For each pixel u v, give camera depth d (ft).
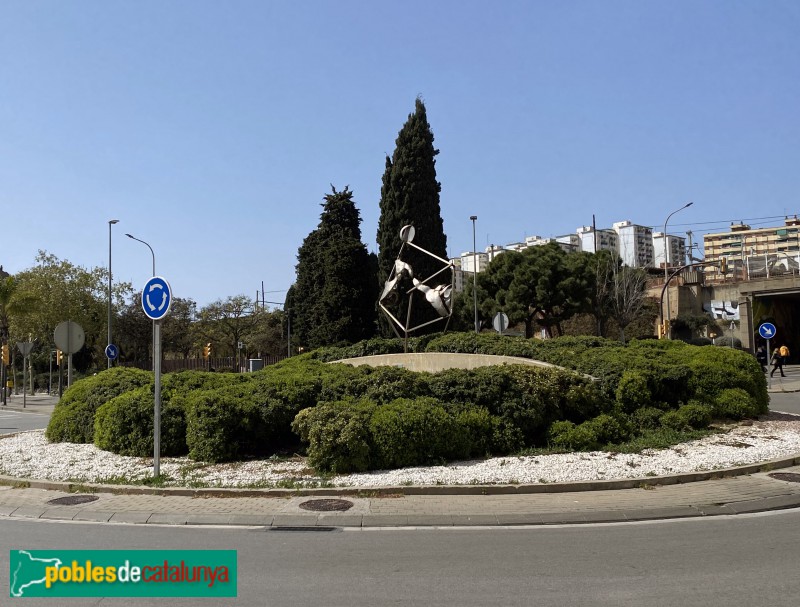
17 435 54.75
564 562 20.97
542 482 31.27
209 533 25.16
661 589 18.31
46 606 17.69
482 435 38.09
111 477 34.32
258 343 207.51
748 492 30.17
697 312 204.44
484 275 159.12
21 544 23.68
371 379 40.86
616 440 40.29
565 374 42.39
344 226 163.12
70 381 68.28
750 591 18.08
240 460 38.32
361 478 32.60
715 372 48.70
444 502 28.99
